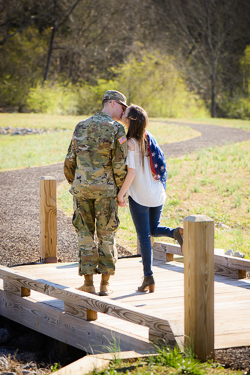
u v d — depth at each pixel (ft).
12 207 36.04
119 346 11.43
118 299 15.03
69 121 120.98
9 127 103.91
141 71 174.81
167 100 179.42
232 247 26.27
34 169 57.21
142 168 14.94
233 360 10.71
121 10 204.44
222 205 36.37
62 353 13.92
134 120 14.76
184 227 10.73
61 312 13.48
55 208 21.34
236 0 208.33
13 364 13.05
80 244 15.16
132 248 25.99
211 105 207.82
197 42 217.56
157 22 213.66
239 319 13.41
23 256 23.02
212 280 10.65
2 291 16.19
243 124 123.44
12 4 181.57
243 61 206.80
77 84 192.13
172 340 10.59
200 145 72.38
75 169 15.30
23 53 178.40
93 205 15.15
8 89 169.58
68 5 193.47
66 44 197.77
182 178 45.29
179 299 15.14
